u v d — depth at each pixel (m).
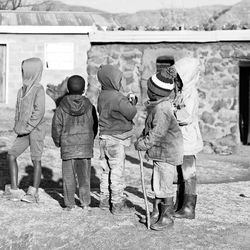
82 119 6.01
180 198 5.98
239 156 13.38
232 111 13.88
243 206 6.81
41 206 6.37
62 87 16.03
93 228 5.44
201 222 5.77
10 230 5.48
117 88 5.85
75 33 18.47
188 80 5.66
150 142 5.23
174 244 5.02
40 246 5.20
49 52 18.48
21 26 18.22
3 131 13.85
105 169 6.10
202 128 13.91
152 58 13.79
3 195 6.76
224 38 13.62
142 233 5.28
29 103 6.32
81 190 6.14
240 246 5.04
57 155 11.29
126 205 6.01
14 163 6.64
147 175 9.89
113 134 5.80
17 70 18.47
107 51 13.95
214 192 7.79
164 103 5.24
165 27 14.24
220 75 13.84
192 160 5.79
